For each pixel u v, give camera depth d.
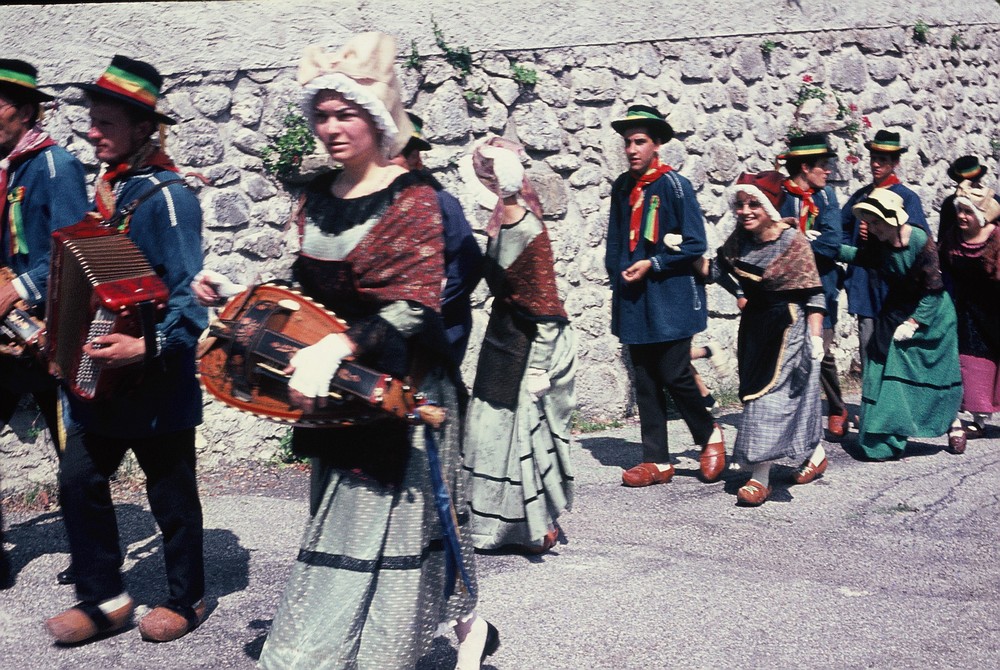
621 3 7.71
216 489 5.93
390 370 2.91
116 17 5.91
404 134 3.08
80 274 3.52
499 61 7.18
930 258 6.60
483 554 4.98
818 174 7.06
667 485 6.22
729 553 5.02
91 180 5.89
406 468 3.03
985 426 7.83
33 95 4.19
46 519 5.36
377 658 3.02
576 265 7.56
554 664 3.82
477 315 7.02
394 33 6.75
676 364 6.13
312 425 2.97
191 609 4.03
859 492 6.06
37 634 4.04
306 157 6.36
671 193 6.07
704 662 3.84
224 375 3.02
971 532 5.34
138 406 3.75
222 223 6.22
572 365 4.96
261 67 6.29
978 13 10.55
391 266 2.95
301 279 3.10
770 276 5.75
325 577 3.02
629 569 4.80
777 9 8.62
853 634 4.09
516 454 4.84
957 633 4.11
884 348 6.76
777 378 5.73
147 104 3.72
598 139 7.62
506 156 4.59
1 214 4.20
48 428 5.29
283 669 2.98
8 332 4.10
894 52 9.55
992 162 10.83
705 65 8.18
